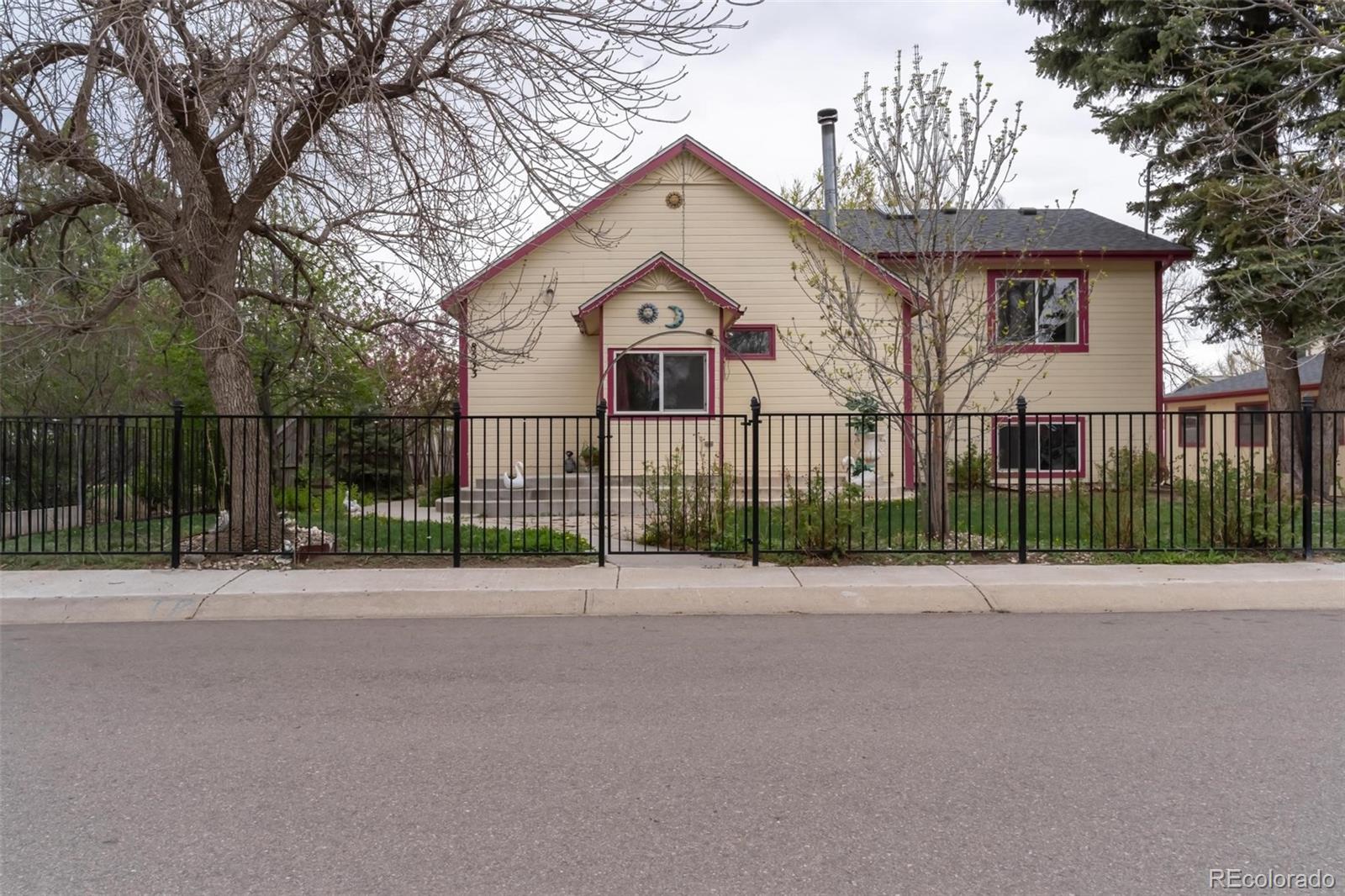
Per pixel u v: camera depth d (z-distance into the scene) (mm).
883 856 3223
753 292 16047
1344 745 4285
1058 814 3561
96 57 8148
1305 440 8953
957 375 10578
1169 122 14711
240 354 9594
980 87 10195
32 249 11102
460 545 9508
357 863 3199
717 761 4141
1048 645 6281
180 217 9047
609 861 3207
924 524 10945
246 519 9453
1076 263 17203
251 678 5539
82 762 4176
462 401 15844
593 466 15539
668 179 16062
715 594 7758
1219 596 7715
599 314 14977
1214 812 3568
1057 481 17219
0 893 2990
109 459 9227
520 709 4906
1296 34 13570
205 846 3340
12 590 7781
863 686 5297
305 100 8516
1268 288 13891
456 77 8953
